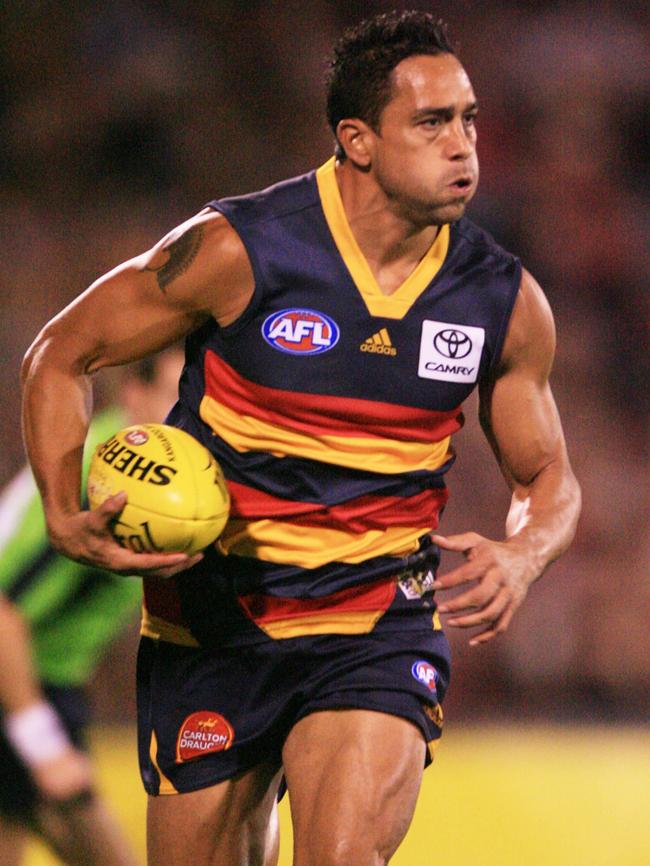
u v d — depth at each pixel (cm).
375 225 1076
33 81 4381
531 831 1936
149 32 4472
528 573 1088
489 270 1112
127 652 3141
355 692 1090
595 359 4259
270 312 1077
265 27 4534
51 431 1099
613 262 4431
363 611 1122
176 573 1128
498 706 3447
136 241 4169
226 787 1162
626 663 3544
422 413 1104
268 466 1107
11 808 1566
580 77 4591
